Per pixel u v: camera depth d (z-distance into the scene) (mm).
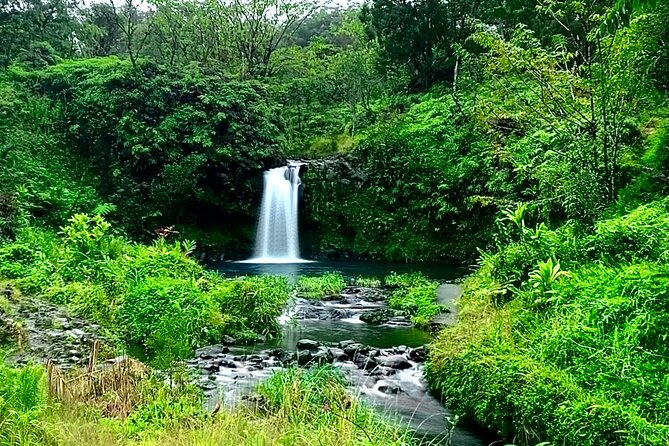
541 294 7125
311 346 9203
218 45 31188
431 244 22750
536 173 10141
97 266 11656
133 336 8883
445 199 22016
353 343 9203
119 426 4875
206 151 22781
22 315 9477
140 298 9312
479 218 21688
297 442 4691
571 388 5066
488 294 8344
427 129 23250
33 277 11234
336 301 13461
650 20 7582
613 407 4605
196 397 6043
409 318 11445
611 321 5633
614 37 8227
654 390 4824
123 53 34250
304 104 31578
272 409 5617
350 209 24219
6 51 27734
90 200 21641
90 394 5539
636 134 9664
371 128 26328
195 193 22422
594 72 8977
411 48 27250
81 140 23594
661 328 5219
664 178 8367
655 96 8633
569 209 9086
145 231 21891
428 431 5703
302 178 24703
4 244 13117
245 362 8273
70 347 8156
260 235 24422
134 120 22453
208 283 11766
